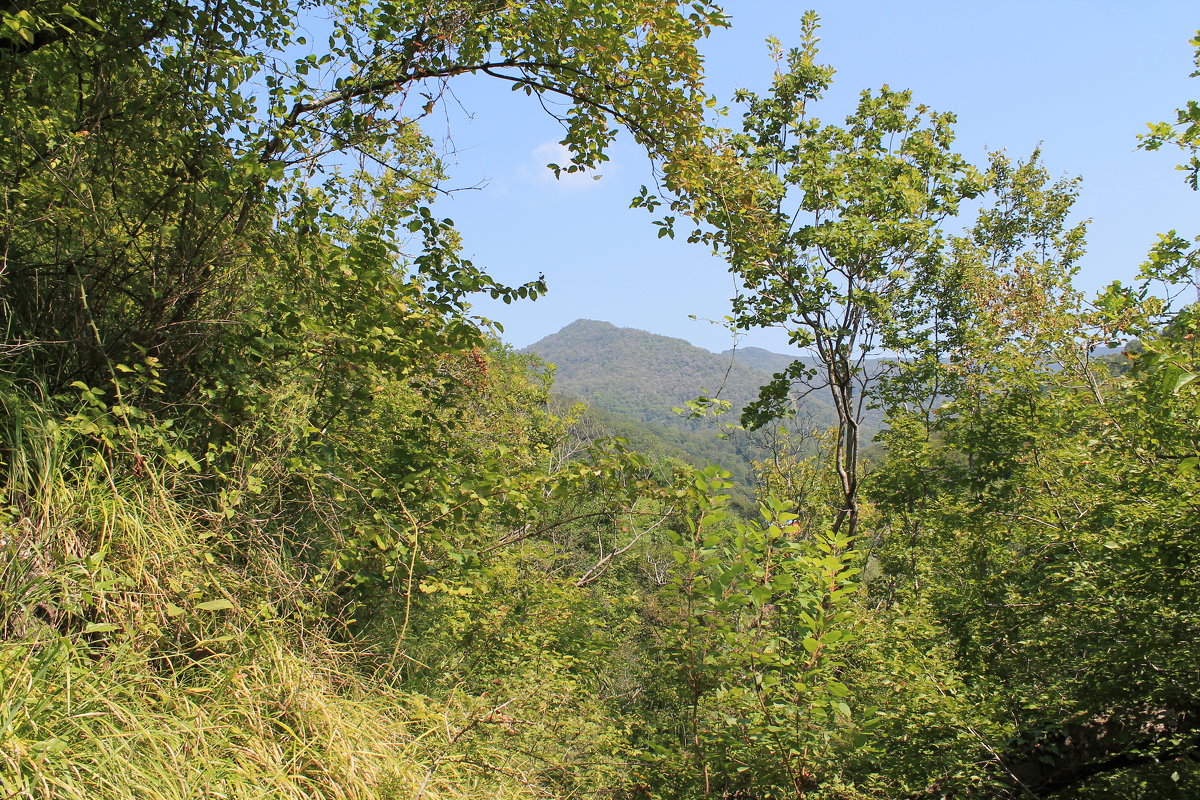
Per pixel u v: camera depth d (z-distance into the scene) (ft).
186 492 14.98
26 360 13.94
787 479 44.16
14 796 7.89
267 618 13.70
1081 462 22.49
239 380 15.64
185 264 15.51
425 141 21.97
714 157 19.19
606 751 22.81
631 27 18.02
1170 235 18.43
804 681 15.48
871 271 39.58
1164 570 16.55
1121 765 19.39
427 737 14.44
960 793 18.39
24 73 14.93
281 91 16.65
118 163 15.57
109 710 9.86
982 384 29.91
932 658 20.42
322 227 17.08
